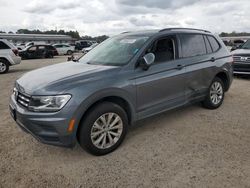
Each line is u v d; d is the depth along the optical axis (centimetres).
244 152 357
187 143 387
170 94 433
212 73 515
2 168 322
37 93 317
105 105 346
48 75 363
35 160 342
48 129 317
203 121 478
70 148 359
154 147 375
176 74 434
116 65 385
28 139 405
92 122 334
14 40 5228
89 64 416
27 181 296
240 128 443
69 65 426
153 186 285
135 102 382
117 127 366
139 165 328
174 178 299
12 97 376
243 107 564
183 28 488
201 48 503
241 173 306
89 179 300
